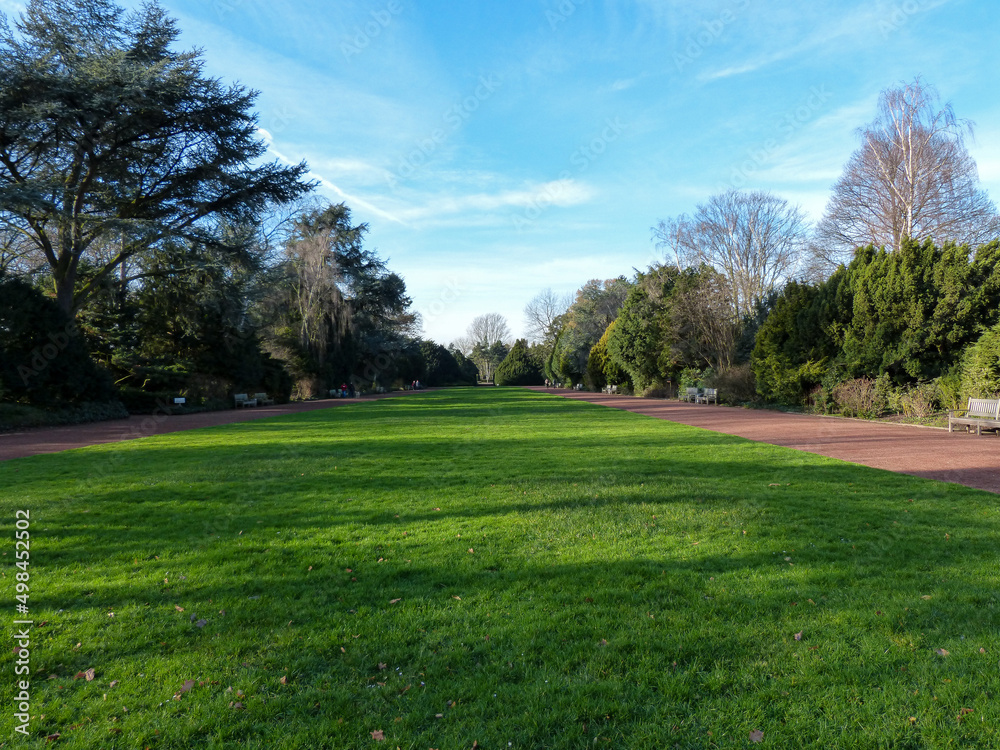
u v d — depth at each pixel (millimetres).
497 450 10602
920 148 24312
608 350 40531
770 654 3086
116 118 18562
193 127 20406
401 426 16141
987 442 11188
